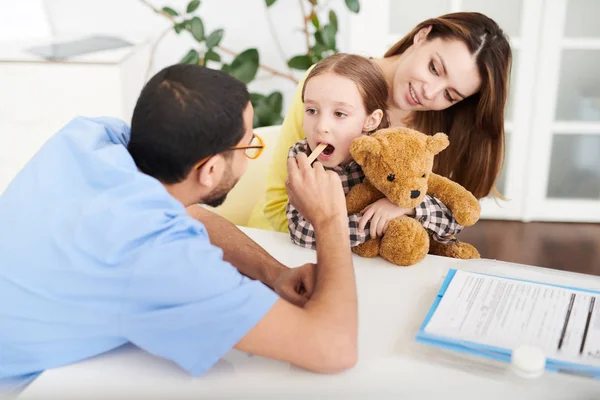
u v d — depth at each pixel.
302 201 0.95
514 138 2.63
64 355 0.83
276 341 0.78
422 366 0.82
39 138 2.00
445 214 1.16
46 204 0.82
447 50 1.33
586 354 0.79
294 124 1.33
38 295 0.79
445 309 0.90
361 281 1.04
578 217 2.74
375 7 2.50
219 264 0.78
